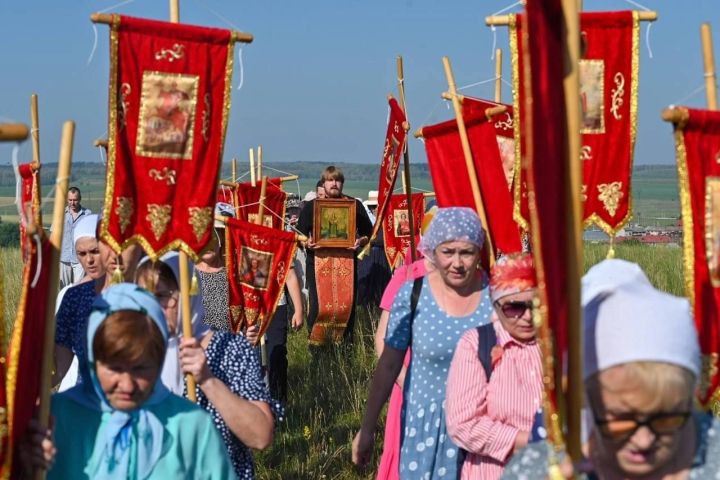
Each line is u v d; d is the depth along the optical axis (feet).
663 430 7.98
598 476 8.39
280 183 40.42
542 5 7.16
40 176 12.96
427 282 17.58
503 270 14.33
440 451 16.94
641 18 17.20
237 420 14.19
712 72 12.03
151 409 12.02
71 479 11.72
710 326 11.51
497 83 22.17
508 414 14.47
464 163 20.16
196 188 16.51
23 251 13.08
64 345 17.57
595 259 61.41
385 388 18.03
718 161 11.63
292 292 32.37
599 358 8.07
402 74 22.79
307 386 34.37
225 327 24.17
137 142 16.29
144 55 16.29
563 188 7.52
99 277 17.74
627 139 17.42
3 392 10.03
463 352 15.01
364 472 25.81
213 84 16.60
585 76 17.35
